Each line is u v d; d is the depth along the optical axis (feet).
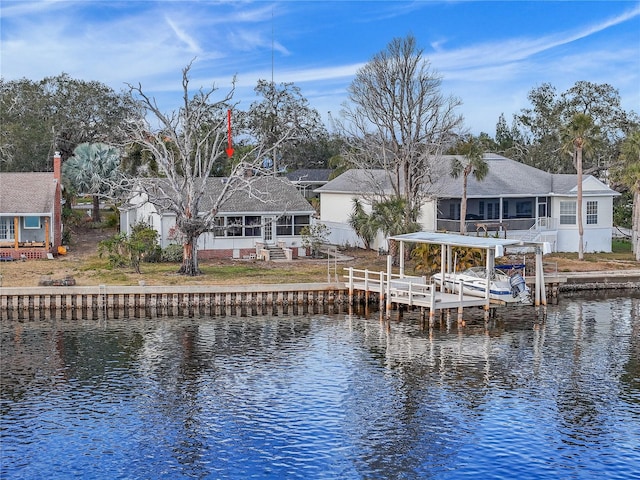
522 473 84.99
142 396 108.27
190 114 187.52
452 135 209.26
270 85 406.00
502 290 155.94
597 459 88.38
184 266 183.42
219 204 181.16
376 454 89.56
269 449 90.79
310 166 436.76
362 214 229.25
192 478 83.41
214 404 105.40
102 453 89.35
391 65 204.95
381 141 210.59
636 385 114.21
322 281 176.65
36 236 215.10
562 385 114.11
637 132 226.17
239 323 153.89
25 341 137.49
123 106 342.44
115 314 161.38
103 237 259.60
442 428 97.19
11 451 89.61
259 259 212.43
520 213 231.91
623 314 164.35
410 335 144.46
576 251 232.53
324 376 118.01
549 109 389.39
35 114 333.62
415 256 192.54
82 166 277.85
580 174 218.38
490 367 123.24
